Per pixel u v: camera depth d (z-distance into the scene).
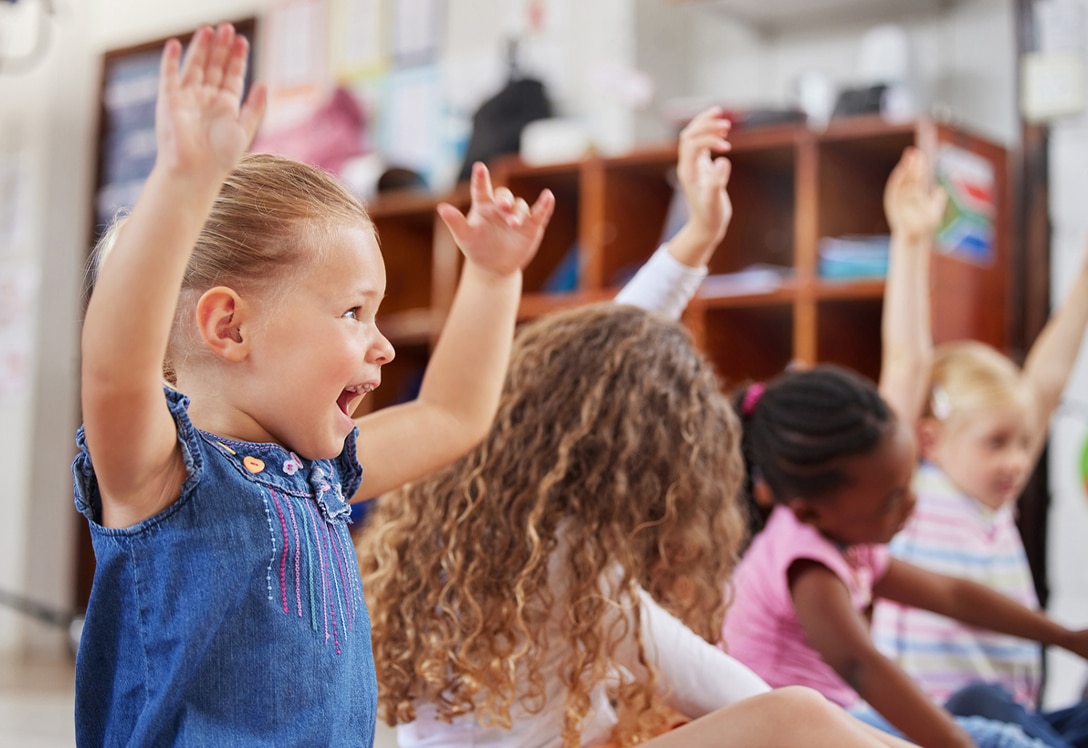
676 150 3.13
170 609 0.84
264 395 0.90
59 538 4.50
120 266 0.75
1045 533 2.81
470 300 1.22
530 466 1.27
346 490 1.02
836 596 1.50
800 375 1.64
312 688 0.89
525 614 1.22
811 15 3.47
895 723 1.42
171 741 0.85
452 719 1.24
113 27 4.77
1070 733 1.73
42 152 4.66
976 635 2.06
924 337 2.21
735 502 1.54
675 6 3.72
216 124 0.75
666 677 1.21
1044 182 2.97
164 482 0.85
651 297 1.56
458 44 4.04
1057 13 2.99
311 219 0.91
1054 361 2.41
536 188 3.46
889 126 2.85
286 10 4.43
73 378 4.56
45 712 3.12
